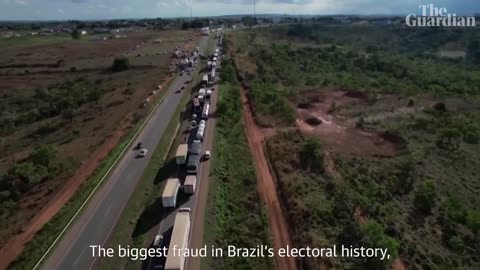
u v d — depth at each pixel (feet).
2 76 507.30
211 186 187.62
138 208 173.47
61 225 162.20
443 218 167.84
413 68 523.29
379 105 333.42
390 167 214.69
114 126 278.87
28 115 338.34
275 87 382.63
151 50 637.30
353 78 444.96
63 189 193.06
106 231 158.61
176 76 425.28
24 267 140.56
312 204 173.37
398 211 173.68
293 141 247.91
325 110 321.52
